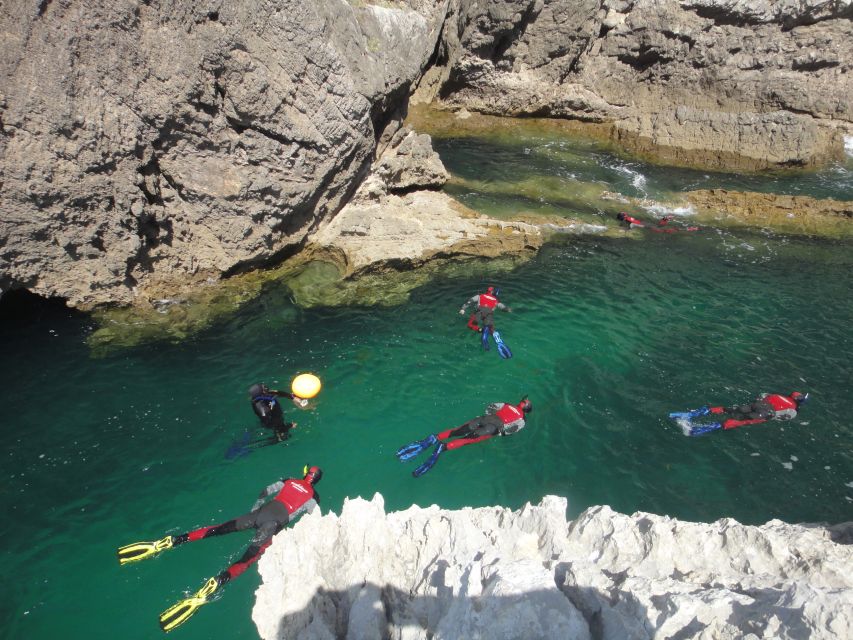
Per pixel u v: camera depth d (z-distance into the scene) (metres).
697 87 23.02
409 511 6.88
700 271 14.64
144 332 11.55
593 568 5.36
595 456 9.27
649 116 22.77
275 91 11.32
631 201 18.38
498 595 4.83
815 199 18.39
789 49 21.84
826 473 8.97
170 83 10.24
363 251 13.65
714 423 9.82
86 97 9.62
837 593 4.23
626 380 10.88
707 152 21.72
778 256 15.56
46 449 8.99
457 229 14.87
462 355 11.38
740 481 8.84
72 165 9.90
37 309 11.88
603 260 14.89
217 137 11.27
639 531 5.97
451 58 23.05
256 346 11.41
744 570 5.51
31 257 10.55
